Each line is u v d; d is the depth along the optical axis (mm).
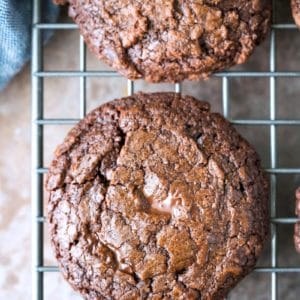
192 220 337
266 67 391
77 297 393
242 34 349
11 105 395
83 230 338
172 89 393
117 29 345
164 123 344
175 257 335
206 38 345
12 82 395
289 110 392
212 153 342
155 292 336
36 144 367
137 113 345
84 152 343
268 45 391
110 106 349
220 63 350
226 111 375
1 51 375
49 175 345
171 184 339
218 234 338
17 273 395
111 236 338
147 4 344
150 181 340
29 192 396
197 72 350
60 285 393
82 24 352
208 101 392
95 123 347
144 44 345
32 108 374
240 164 343
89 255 337
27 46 377
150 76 352
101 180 341
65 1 359
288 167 391
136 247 336
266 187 348
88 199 340
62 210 342
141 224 337
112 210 339
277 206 388
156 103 347
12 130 395
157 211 339
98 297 338
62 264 342
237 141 347
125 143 343
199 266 336
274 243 372
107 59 350
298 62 392
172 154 341
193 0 344
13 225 395
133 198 339
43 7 378
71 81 395
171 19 343
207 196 338
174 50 343
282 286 391
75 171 342
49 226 344
